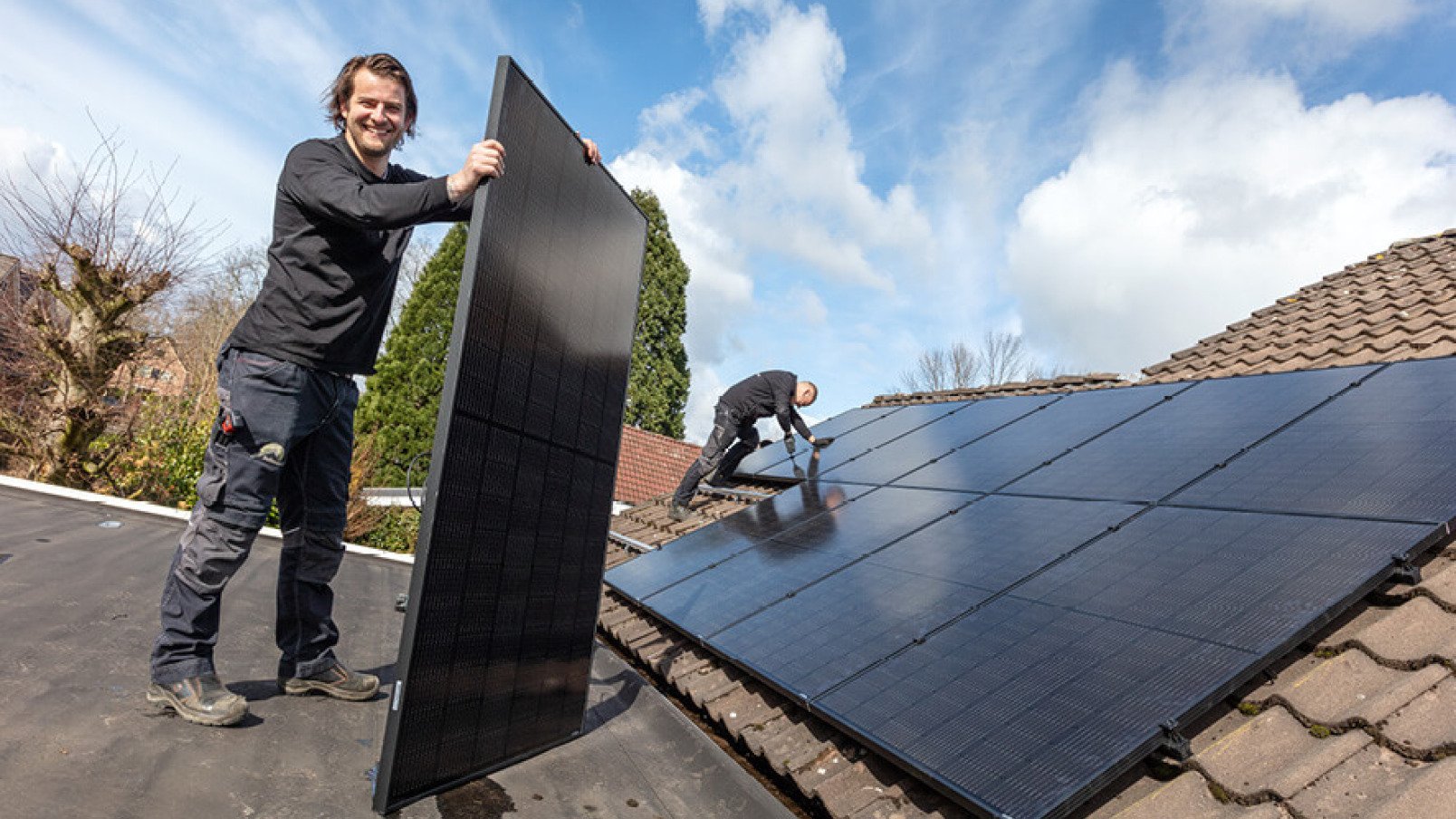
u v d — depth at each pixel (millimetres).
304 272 2367
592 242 2938
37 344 10609
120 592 3570
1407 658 2307
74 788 1742
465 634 2262
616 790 2537
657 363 38906
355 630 3861
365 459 12484
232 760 2098
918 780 2600
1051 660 2725
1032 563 3557
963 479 5254
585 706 3068
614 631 5293
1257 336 6566
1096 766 2145
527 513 2570
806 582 4371
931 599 3566
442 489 2088
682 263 40250
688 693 4012
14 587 3311
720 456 8156
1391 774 1941
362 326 2562
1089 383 7582
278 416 2381
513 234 2346
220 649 3074
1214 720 2457
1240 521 3182
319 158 2350
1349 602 2443
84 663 2547
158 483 10352
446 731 2217
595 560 3131
